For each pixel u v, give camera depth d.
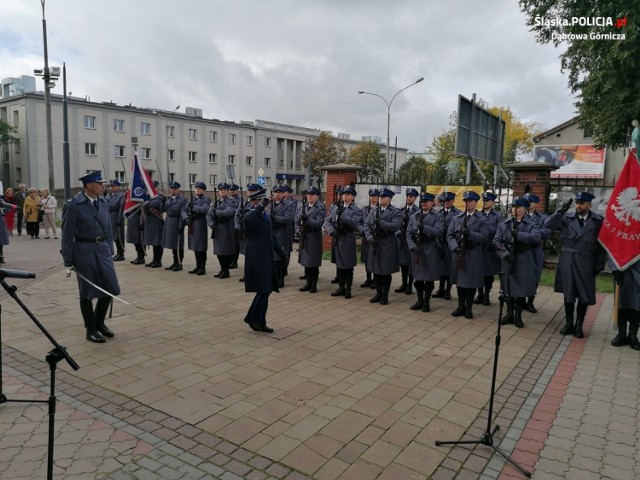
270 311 7.68
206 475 3.30
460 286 7.40
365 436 3.86
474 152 13.73
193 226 10.52
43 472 3.30
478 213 7.59
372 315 7.57
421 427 4.04
